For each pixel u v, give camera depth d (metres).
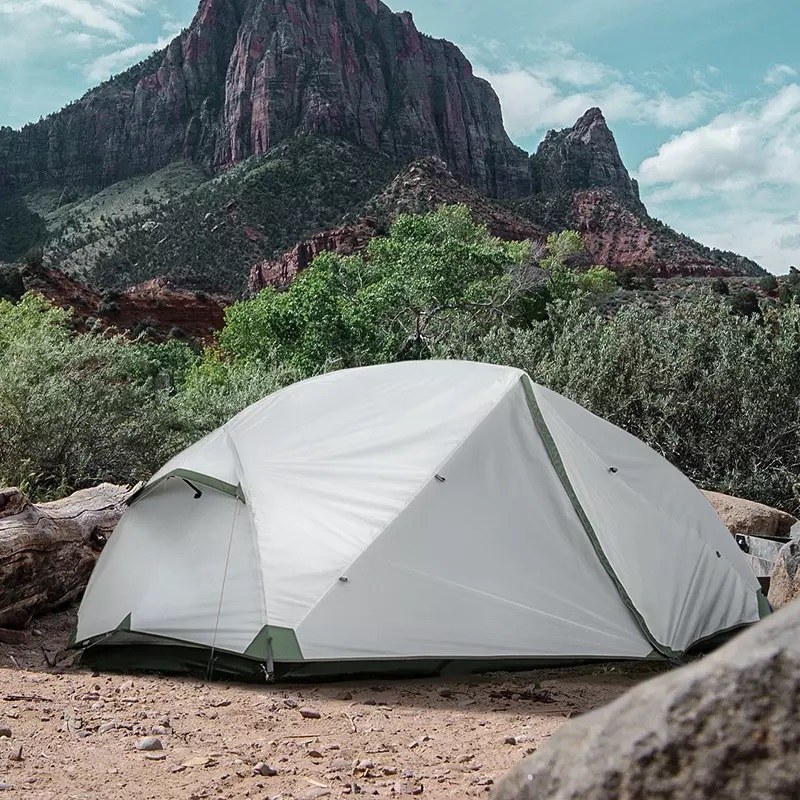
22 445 9.02
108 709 3.89
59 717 3.73
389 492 4.82
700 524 5.52
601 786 1.25
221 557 4.80
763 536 7.75
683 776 1.22
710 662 1.29
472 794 2.86
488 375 5.44
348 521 4.72
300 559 4.62
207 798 2.80
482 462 4.94
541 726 3.71
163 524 5.16
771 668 1.23
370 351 26.00
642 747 1.25
